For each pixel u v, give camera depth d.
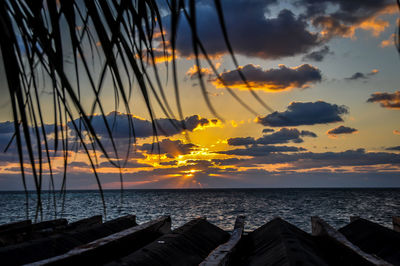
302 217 28.94
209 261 5.57
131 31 0.83
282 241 6.84
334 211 36.81
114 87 0.79
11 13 0.79
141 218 28.69
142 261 5.57
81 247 5.94
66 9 0.78
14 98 0.73
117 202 58.50
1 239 7.29
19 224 8.22
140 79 0.80
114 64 0.80
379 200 66.62
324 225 8.23
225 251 6.26
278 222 8.52
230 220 27.08
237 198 81.94
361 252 5.61
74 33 0.78
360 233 8.04
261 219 27.41
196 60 0.57
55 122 0.77
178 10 0.60
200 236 7.92
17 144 0.71
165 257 6.02
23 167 0.71
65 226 8.56
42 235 7.87
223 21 0.56
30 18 0.79
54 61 0.77
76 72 0.76
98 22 0.79
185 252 6.62
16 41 0.73
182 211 36.41
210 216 30.47
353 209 40.16
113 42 0.79
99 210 35.09
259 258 6.59
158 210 37.72
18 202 52.75
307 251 6.33
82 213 30.45
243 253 7.42
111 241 6.45
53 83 0.77
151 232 8.43
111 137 0.77
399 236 6.89
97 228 8.09
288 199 73.69
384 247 6.75
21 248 6.16
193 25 0.57
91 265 5.76
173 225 23.50
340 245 6.52
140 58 0.81
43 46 0.78
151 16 0.84
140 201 63.75
